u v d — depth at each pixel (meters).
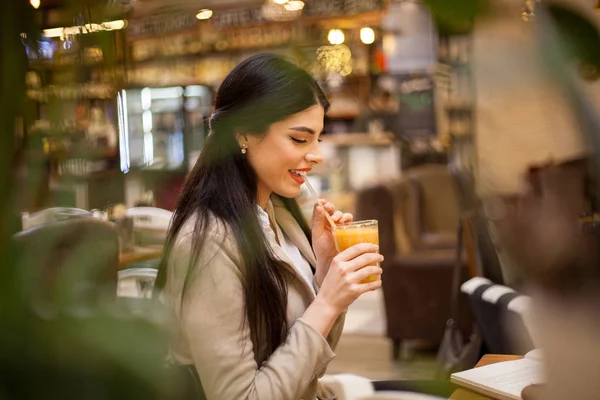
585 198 0.27
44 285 0.28
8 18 0.27
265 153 1.30
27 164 0.28
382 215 3.88
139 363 0.29
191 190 1.25
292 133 1.31
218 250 1.19
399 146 4.02
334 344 1.56
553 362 0.30
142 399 0.29
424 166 3.82
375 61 3.98
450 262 3.66
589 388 0.30
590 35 0.24
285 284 1.39
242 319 1.23
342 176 5.17
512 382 1.24
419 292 3.69
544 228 0.29
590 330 0.29
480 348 1.98
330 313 1.34
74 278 0.29
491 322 1.62
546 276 0.30
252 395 1.23
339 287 1.35
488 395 1.21
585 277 0.29
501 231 0.30
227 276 1.20
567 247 0.29
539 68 0.24
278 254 1.38
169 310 0.33
